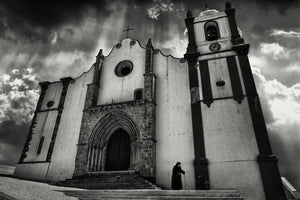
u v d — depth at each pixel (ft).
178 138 60.70
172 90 68.13
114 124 67.56
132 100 68.44
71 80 83.56
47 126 76.79
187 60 69.36
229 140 54.60
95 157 64.13
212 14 76.84
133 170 57.57
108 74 78.74
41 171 68.80
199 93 62.75
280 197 46.09
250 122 55.11
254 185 48.60
